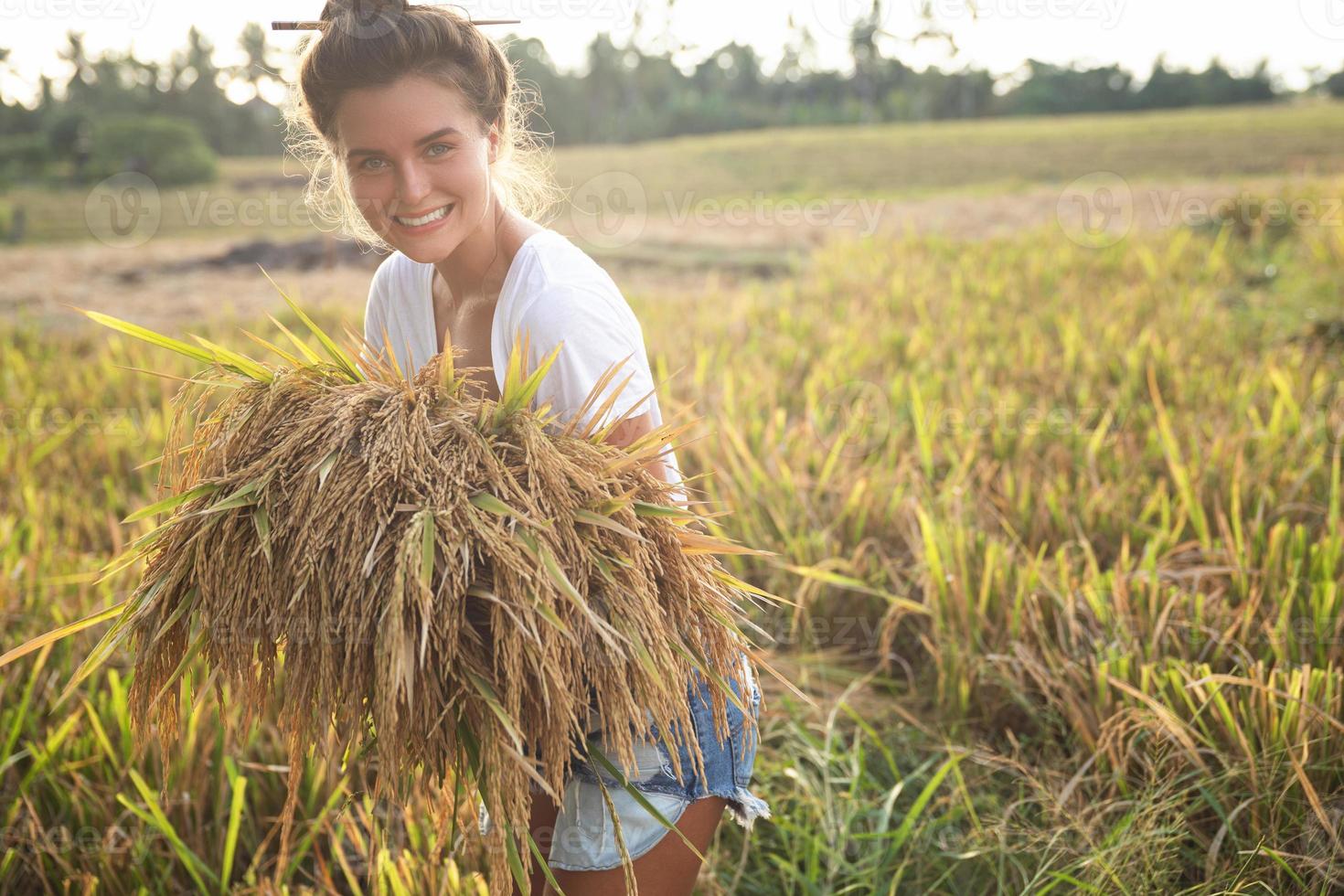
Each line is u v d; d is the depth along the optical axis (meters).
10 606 3.43
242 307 10.86
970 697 3.08
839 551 3.90
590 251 14.27
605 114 73.75
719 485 4.39
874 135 44.97
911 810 2.47
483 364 1.76
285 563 1.43
